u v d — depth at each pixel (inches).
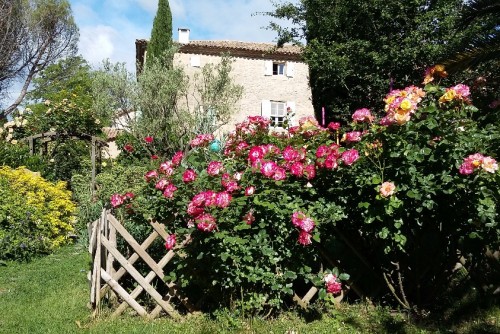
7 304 175.2
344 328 147.3
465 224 145.3
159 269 156.5
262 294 148.3
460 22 242.2
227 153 169.5
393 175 140.3
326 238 159.6
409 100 137.3
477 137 138.7
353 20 569.9
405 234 153.3
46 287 200.2
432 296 167.5
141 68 610.5
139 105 521.0
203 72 552.1
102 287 163.0
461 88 142.2
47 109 537.6
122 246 183.2
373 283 170.4
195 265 149.8
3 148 448.5
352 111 619.8
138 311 156.9
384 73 567.8
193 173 148.6
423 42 534.6
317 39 595.8
